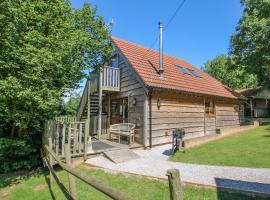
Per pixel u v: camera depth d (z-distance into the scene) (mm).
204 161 8297
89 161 8711
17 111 8195
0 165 9523
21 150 9727
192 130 14289
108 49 10000
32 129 10852
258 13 21062
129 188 5977
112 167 7898
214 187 5488
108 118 15234
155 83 12086
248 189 5203
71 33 8453
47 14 8078
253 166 7344
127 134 11461
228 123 18500
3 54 7406
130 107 12906
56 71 7973
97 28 9727
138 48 15984
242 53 22703
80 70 8984
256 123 19031
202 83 16812
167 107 12758
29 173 9219
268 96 31703
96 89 13570
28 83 7406
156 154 10062
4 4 6922
